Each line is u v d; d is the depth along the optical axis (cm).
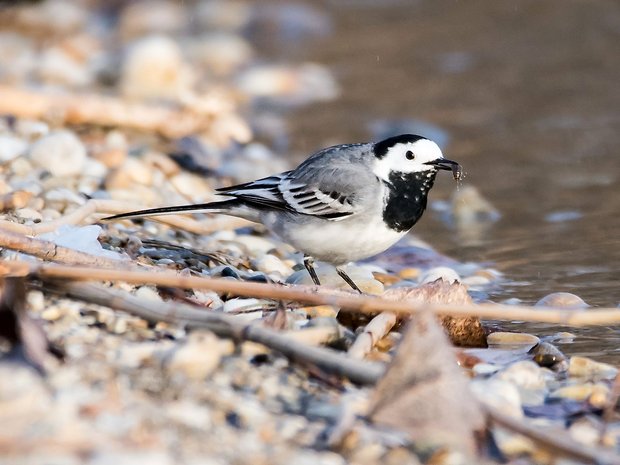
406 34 2877
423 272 1366
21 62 2353
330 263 1236
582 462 721
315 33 2930
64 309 898
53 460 610
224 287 916
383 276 1331
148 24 2930
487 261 1407
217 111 1862
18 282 792
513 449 758
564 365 977
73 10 2942
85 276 898
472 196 1673
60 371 754
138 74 2217
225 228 1413
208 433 702
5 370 722
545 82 2405
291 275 1248
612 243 1469
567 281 1302
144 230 1345
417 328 772
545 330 1114
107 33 2875
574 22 2869
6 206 1254
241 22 2980
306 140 2050
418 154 1198
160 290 1011
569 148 1969
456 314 938
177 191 1572
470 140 2038
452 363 765
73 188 1438
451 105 2272
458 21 2969
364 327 991
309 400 798
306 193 1194
